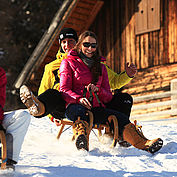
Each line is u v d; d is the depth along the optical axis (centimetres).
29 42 6925
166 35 2800
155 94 2834
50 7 7238
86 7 3134
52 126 1573
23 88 851
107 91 1070
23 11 7112
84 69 1043
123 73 1141
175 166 765
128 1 3095
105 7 3278
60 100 986
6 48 6788
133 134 945
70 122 1154
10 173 666
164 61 2812
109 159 815
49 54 3294
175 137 1324
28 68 3366
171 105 2686
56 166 747
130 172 705
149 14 2917
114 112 986
